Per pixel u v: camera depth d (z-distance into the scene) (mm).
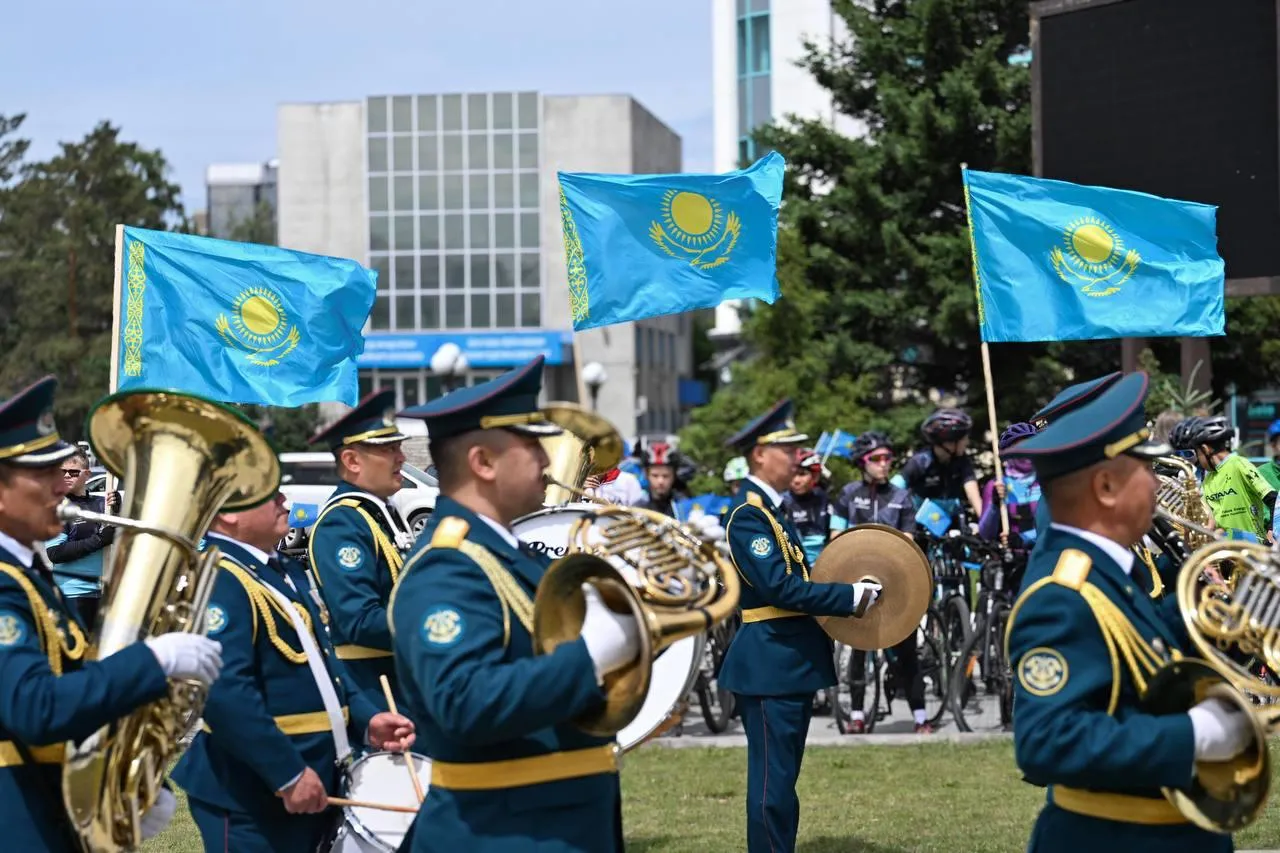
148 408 3863
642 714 5770
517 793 3693
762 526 6676
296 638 5195
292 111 56656
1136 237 9984
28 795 3818
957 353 29375
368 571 6129
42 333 50250
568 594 3564
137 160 56969
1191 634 3525
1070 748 3381
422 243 56312
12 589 3738
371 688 6211
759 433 6820
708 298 8844
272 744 4883
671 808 8438
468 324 56281
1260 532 9875
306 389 8383
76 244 51562
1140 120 15156
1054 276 9992
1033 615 3527
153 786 3982
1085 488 3646
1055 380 27234
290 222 56625
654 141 59375
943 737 10398
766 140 31000
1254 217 14594
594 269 8797
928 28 29031
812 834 7660
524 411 3848
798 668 6664
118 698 3629
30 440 3857
